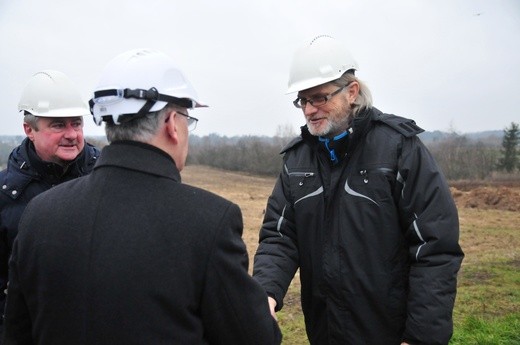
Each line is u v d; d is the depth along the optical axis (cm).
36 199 174
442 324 238
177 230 155
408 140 255
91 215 158
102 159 167
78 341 153
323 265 266
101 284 151
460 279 814
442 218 245
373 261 255
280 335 178
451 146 4906
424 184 247
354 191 259
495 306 636
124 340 150
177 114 172
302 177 277
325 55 261
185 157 179
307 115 267
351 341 262
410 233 253
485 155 4469
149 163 163
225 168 5119
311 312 283
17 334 178
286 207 288
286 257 283
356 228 257
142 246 153
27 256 164
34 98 288
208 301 158
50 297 158
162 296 151
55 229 161
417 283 245
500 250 1116
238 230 165
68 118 291
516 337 496
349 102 264
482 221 1591
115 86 162
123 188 161
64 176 306
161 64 168
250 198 2467
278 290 270
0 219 286
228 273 157
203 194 165
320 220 270
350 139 258
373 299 256
